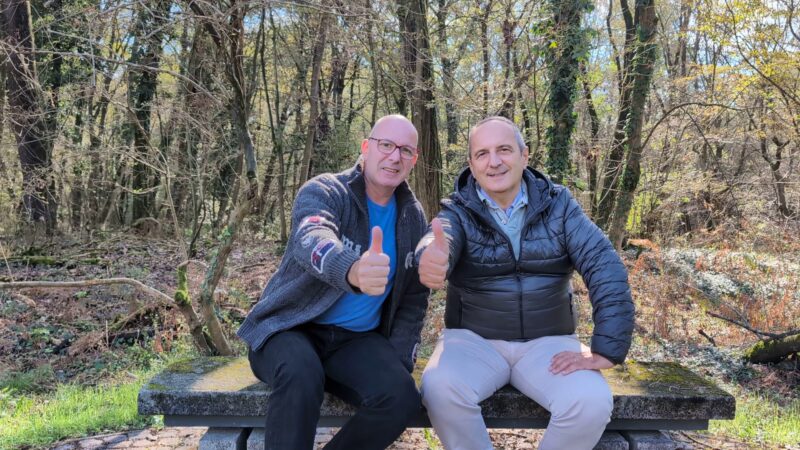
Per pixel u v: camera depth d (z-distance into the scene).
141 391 2.23
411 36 9.02
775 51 9.70
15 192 10.97
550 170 9.76
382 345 2.24
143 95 10.53
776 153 12.26
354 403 2.18
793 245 7.35
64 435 3.38
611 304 2.21
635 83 9.61
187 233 12.22
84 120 9.97
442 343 2.40
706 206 10.42
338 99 16.55
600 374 2.19
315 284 2.21
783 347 5.02
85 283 5.24
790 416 3.96
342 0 5.65
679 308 6.39
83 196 13.14
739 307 6.16
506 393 2.29
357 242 2.29
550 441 2.14
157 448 3.16
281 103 18.20
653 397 2.22
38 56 9.50
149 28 6.02
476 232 2.42
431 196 9.48
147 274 8.51
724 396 2.22
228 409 2.22
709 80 11.97
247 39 13.51
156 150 5.80
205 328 5.39
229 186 12.58
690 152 11.95
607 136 11.97
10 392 4.95
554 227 2.39
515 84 9.30
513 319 2.39
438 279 2.01
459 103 9.30
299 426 1.92
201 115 6.22
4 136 10.16
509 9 9.24
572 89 9.54
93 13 4.90
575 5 8.95
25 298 7.38
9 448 3.21
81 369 5.78
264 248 11.98
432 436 3.25
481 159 2.36
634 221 12.46
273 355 2.10
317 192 2.26
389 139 2.27
